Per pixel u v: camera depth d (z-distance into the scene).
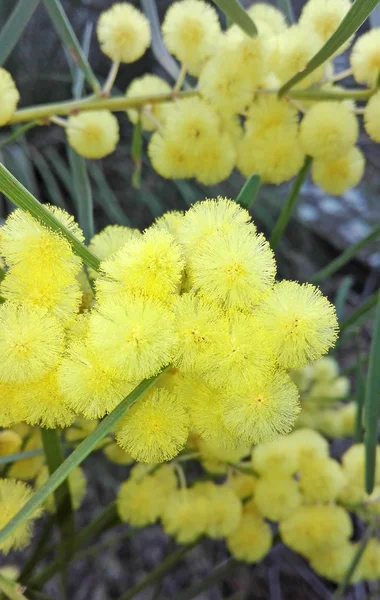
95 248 0.12
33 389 0.10
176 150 0.14
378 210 0.32
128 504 0.15
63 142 0.30
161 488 0.15
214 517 0.15
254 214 0.30
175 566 0.27
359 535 0.26
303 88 0.15
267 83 0.15
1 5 0.25
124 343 0.09
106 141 0.15
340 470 0.15
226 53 0.14
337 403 0.19
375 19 0.17
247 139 0.15
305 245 0.32
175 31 0.14
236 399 0.10
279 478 0.15
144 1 0.17
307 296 0.10
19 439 0.14
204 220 0.10
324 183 0.15
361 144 0.33
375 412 0.13
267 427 0.10
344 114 0.14
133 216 0.30
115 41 0.15
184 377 0.11
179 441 0.10
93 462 0.25
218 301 0.10
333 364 0.19
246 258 0.10
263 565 0.28
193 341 0.10
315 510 0.15
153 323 0.09
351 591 0.27
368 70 0.14
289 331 0.10
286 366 0.10
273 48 0.14
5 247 0.10
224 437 0.10
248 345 0.10
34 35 0.29
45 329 0.10
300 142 0.14
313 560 0.16
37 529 0.24
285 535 0.15
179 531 0.15
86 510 0.27
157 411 0.10
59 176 0.30
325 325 0.10
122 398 0.10
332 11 0.14
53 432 0.12
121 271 0.10
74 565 0.27
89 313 0.10
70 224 0.11
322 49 0.13
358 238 0.31
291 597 0.28
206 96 0.14
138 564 0.27
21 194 0.10
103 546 0.18
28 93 0.30
